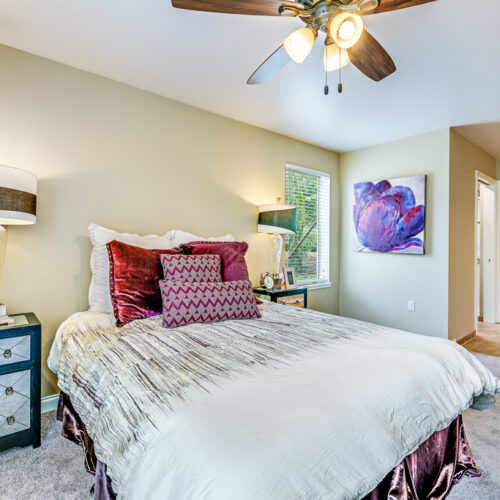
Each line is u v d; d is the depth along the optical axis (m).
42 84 2.09
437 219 3.39
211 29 1.80
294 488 0.70
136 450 0.90
